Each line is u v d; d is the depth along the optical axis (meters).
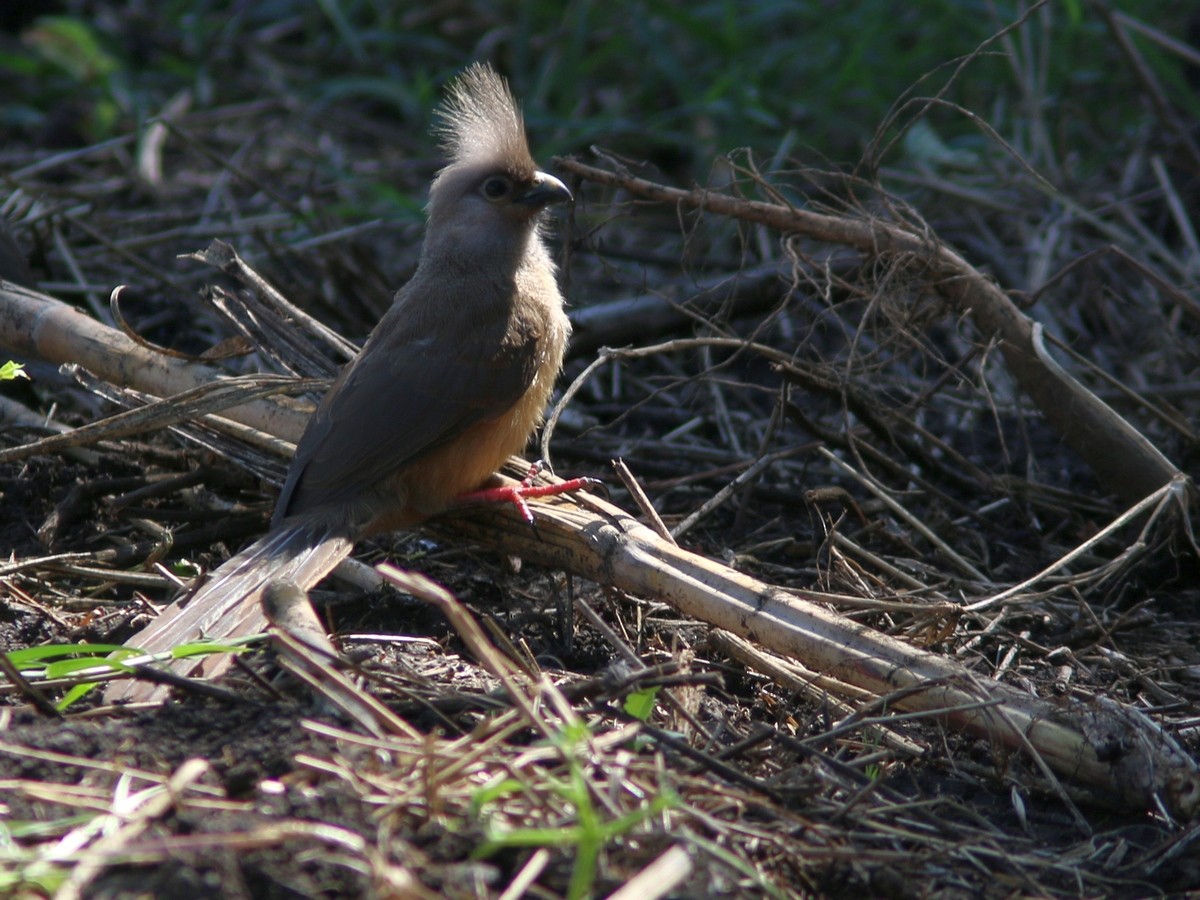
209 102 20.50
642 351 10.84
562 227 14.20
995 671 8.71
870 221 11.04
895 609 8.82
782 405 11.09
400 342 9.89
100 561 9.78
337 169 17.73
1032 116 16.80
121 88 19.92
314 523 9.09
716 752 7.11
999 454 13.01
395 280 15.93
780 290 13.27
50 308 11.83
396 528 9.95
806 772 7.07
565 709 6.26
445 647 8.82
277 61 21.80
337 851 5.55
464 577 9.97
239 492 11.08
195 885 5.23
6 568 9.13
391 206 16.47
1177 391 13.11
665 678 7.10
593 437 12.90
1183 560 10.67
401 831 5.73
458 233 10.51
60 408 12.48
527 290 10.47
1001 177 16.52
